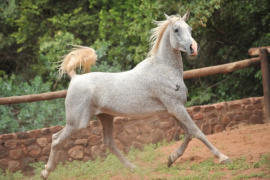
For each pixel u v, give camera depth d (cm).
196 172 848
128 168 962
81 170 1020
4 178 991
